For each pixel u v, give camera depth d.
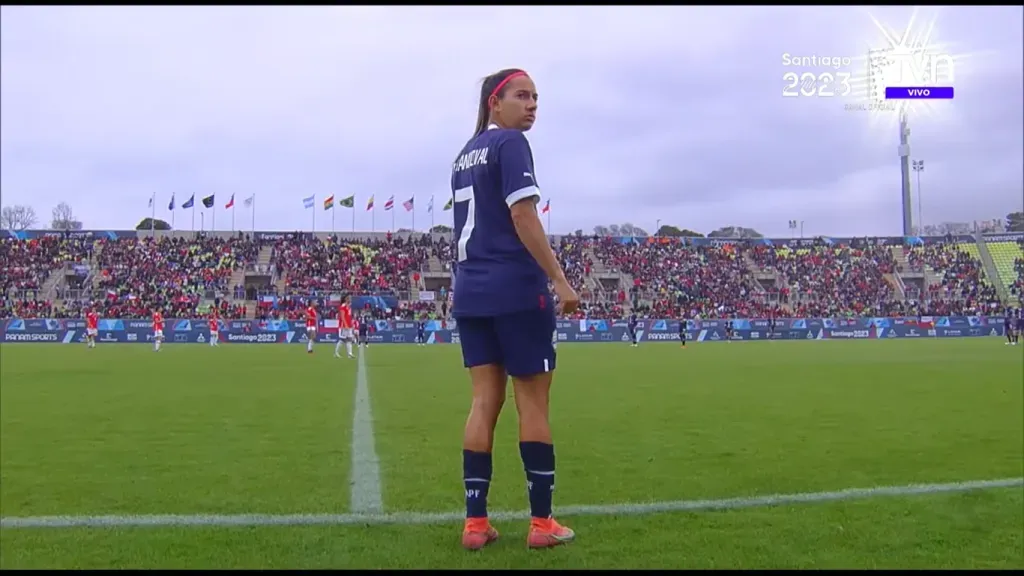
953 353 26.78
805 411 9.65
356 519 4.26
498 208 3.70
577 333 46.81
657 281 58.81
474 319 3.77
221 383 14.34
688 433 7.71
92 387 13.45
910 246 62.91
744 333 48.31
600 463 6.02
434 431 7.93
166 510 4.49
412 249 59.47
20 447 6.90
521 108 3.88
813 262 61.78
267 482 5.33
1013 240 61.53
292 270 55.03
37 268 51.00
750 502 4.63
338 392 12.46
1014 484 5.17
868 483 5.22
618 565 3.41
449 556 3.54
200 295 49.72
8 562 3.49
